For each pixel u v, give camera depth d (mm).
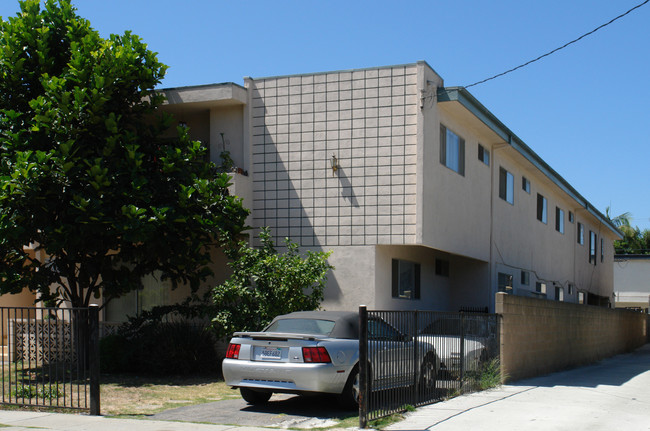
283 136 17234
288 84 17297
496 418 9977
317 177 16875
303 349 9930
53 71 14633
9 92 14211
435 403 11227
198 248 14523
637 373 18453
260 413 10219
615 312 27797
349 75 16781
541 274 27375
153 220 13508
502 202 22547
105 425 9180
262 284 14672
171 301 17812
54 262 14641
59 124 13422
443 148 17516
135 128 15406
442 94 16828
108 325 17734
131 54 14359
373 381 9531
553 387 14109
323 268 15008
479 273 21188
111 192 13539
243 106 17516
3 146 14016
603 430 9484
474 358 12961
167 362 14570
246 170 17344
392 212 16172
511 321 14805
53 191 13109
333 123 16828
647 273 46938
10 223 12797
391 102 16391
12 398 11203
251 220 17281
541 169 25828
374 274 16219
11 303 21594
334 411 10367
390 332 10203
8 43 13969
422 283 19250
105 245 14273
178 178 14789
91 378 10070
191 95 17156
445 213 17484
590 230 37938
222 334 14703
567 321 19578
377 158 16406
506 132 21281
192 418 9812
